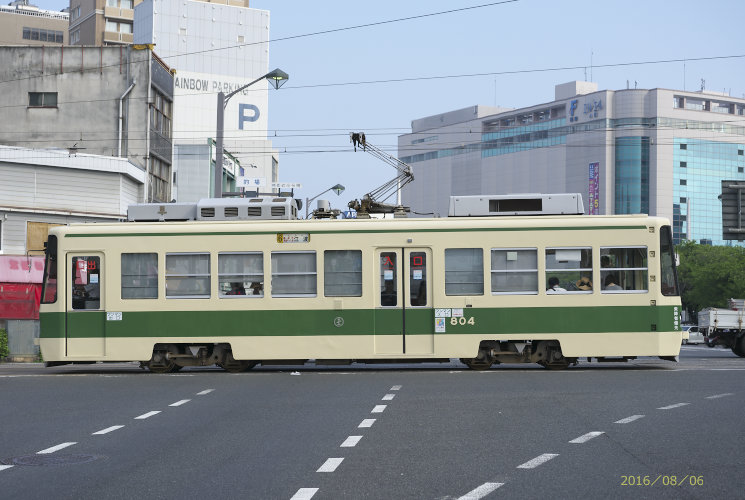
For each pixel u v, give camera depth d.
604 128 175.75
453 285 21.50
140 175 42.97
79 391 17.83
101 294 22.05
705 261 106.38
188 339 21.73
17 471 9.54
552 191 187.00
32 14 171.75
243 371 22.30
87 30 139.50
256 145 125.31
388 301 21.50
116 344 21.89
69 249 22.17
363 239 21.58
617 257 21.52
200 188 65.25
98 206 39.84
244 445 11.05
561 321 21.38
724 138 179.88
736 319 33.81
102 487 8.68
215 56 132.38
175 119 130.25
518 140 197.00
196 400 15.98
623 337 21.39
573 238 21.52
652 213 174.38
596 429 11.92
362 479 8.87
